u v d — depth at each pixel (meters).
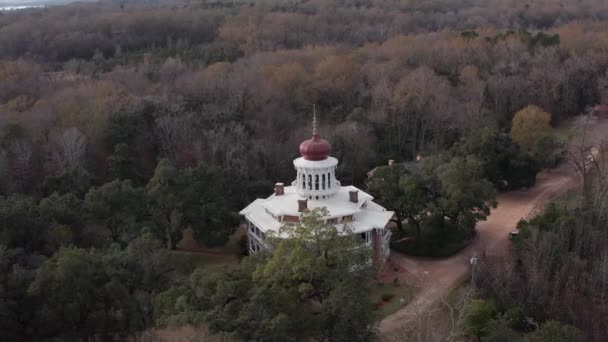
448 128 153.88
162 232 102.50
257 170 132.25
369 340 71.12
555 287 85.75
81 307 75.25
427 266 99.44
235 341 65.12
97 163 133.38
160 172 102.31
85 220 95.56
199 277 72.56
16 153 121.94
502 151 130.75
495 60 192.00
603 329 81.00
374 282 93.25
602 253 92.06
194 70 184.62
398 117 153.88
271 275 73.50
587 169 138.50
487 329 77.81
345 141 138.50
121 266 80.38
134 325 74.44
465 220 102.44
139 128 137.38
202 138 138.88
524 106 171.00
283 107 157.12
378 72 176.50
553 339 72.12
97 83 160.75
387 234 101.81
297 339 71.88
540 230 96.75
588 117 152.00
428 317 73.75
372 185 106.56
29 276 77.75
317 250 77.31
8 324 74.88
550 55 188.12
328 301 71.50
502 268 93.00
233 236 112.19
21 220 86.88
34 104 149.62
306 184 95.25
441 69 191.38
